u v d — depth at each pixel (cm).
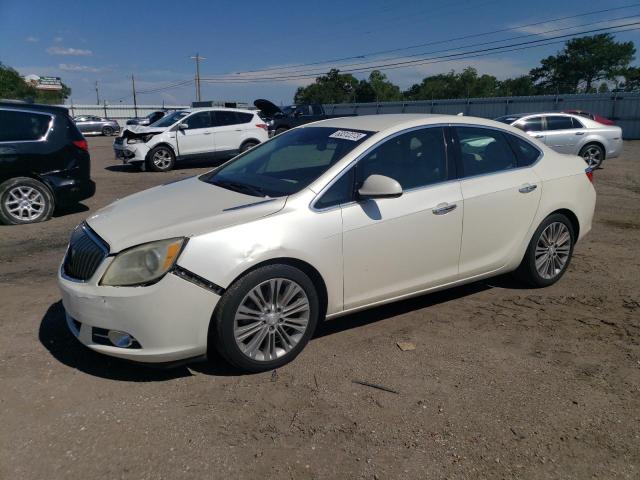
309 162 386
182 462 255
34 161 748
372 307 382
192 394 311
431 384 325
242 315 320
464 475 249
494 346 375
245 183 392
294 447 266
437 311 434
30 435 272
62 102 6650
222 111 1513
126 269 303
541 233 463
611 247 634
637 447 269
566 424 287
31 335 383
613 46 7869
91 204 917
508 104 3675
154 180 1257
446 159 408
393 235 370
